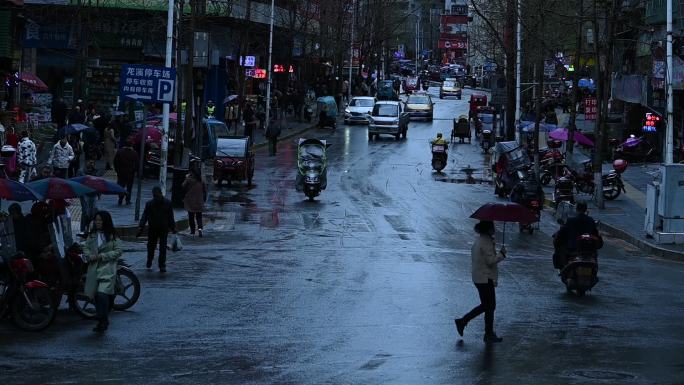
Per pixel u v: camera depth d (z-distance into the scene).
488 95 156.12
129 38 76.69
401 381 15.33
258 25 92.38
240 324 19.94
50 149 50.28
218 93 85.25
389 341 18.48
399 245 33.16
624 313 22.08
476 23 163.00
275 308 21.69
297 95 103.12
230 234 35.09
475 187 54.16
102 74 71.06
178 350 17.53
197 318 20.50
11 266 19.17
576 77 55.47
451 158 72.00
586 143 56.31
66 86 74.38
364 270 27.48
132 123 58.50
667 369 16.45
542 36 60.78
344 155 71.50
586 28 80.56
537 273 28.12
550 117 86.06
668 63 40.59
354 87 142.75
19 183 20.30
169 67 35.50
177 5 56.72
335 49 111.31
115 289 20.80
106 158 50.94
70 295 20.61
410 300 22.97
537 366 16.55
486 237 18.77
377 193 50.28
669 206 35.19
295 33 97.38
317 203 45.38
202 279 25.48
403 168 63.88
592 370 16.30
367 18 138.25
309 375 15.68
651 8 64.50
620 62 75.69
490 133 77.50
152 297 22.84
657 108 63.19
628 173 60.56
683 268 30.75
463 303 22.78
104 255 19.27
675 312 22.38
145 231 33.69
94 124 56.69
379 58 160.75
